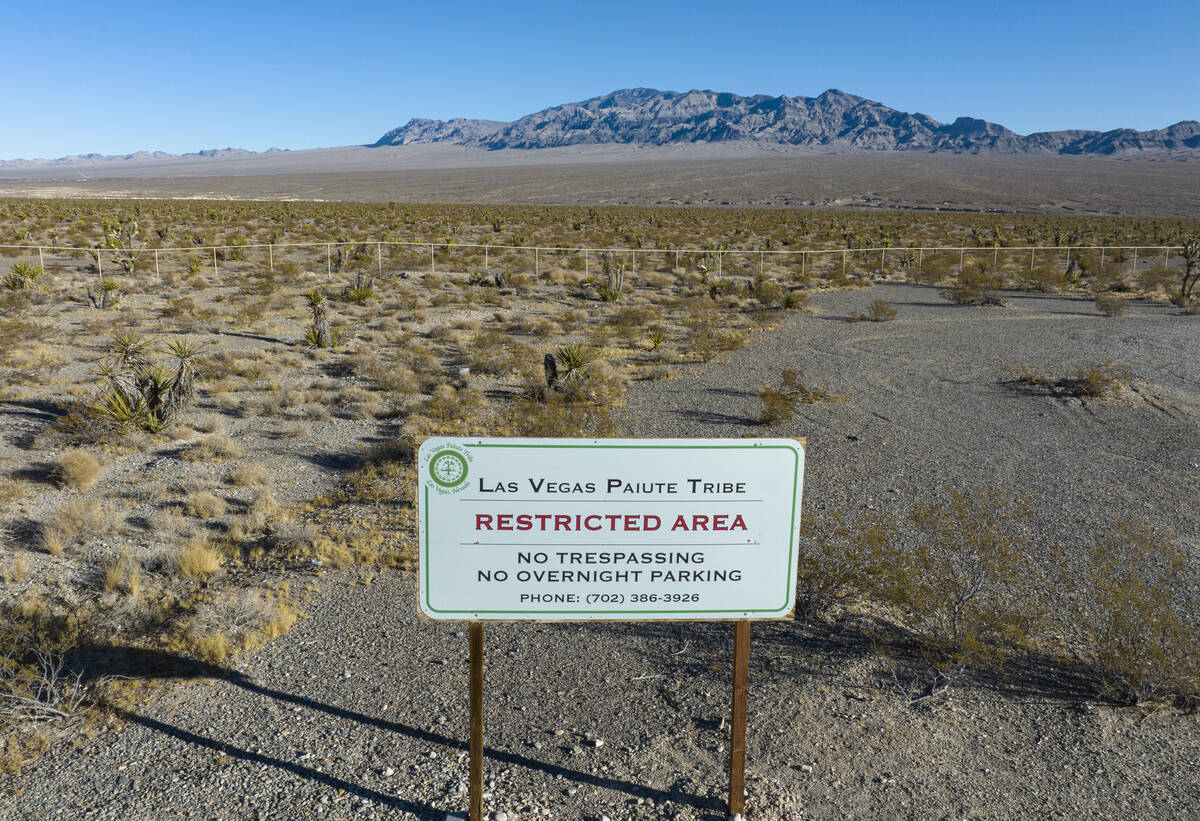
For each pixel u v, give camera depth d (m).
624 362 22.41
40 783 5.59
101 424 14.39
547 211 108.69
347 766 5.79
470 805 5.10
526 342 24.89
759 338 26.16
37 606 8.00
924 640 7.57
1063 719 6.37
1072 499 11.71
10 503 11.15
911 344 24.89
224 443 13.81
